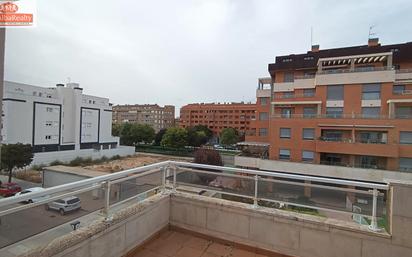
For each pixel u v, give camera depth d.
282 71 21.45
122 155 38.53
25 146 22.84
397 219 2.09
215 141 60.91
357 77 16.42
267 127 24.27
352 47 20.22
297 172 16.34
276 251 2.53
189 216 3.03
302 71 20.75
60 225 1.84
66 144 32.31
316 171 15.75
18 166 21.91
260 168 17.72
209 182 3.12
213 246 2.74
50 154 28.23
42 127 29.27
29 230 1.66
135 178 2.67
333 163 16.11
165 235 2.98
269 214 2.56
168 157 38.97
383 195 2.26
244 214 2.69
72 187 1.88
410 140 14.31
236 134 47.53
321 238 2.35
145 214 2.67
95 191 2.15
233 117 67.81
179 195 3.11
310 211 2.60
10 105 25.88
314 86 18.69
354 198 2.40
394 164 14.45
